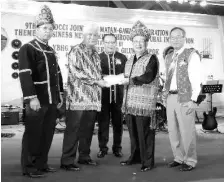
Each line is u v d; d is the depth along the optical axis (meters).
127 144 4.77
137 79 3.15
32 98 2.77
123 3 8.73
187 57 3.21
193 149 3.28
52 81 3.00
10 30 7.26
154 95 3.22
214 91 5.85
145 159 3.22
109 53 4.08
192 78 3.17
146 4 8.93
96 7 7.71
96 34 3.31
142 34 3.25
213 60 8.72
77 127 3.24
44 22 2.93
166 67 3.46
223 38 8.79
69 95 3.30
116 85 3.95
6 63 7.28
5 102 7.28
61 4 7.46
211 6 9.02
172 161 3.63
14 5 7.12
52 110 3.03
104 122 3.94
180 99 3.21
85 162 3.46
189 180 2.83
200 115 8.62
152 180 2.83
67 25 7.60
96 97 3.36
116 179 2.85
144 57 3.24
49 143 3.08
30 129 2.91
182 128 3.25
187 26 8.48
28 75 2.78
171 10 9.09
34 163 3.00
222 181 2.81
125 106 3.33
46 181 2.77
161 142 4.92
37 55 2.90
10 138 5.21
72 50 3.32
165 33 8.31
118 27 7.94
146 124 3.20
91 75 3.31
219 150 4.33
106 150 3.94
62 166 3.23
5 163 3.46
